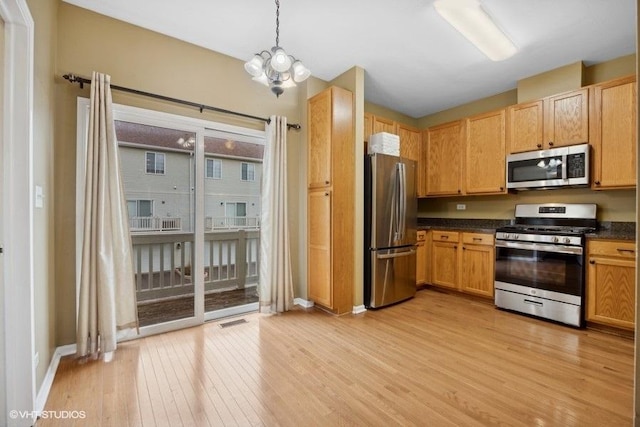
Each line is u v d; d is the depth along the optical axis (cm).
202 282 286
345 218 316
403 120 466
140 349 231
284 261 320
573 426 148
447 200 451
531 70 323
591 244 268
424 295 389
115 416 155
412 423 150
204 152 288
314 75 340
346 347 235
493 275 343
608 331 263
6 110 147
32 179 156
